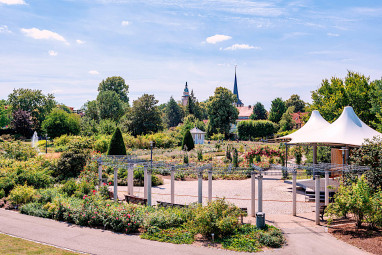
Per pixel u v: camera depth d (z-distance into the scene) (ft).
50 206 47.75
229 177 85.40
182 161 104.32
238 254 32.96
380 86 99.45
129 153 127.13
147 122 206.90
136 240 36.99
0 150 93.15
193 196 62.59
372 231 39.19
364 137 66.49
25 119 218.38
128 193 61.00
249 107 383.86
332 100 114.93
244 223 42.63
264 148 93.76
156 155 127.54
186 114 353.92
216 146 154.10
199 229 37.83
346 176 54.34
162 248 34.42
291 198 61.21
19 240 36.40
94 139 133.28
